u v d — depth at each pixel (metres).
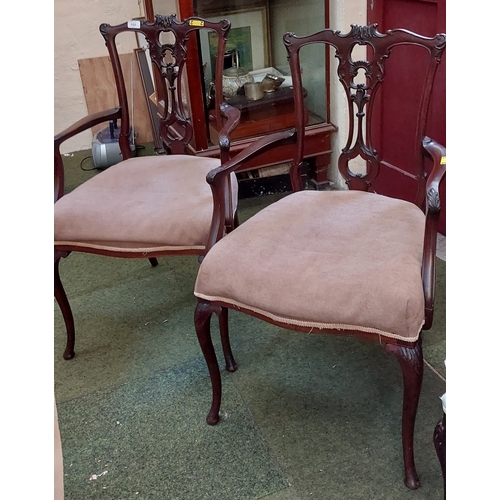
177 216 1.31
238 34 2.13
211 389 1.46
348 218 1.25
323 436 1.29
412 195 2.10
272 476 1.20
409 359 1.01
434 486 1.15
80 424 1.38
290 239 1.18
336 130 2.30
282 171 2.40
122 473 1.24
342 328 1.04
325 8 2.10
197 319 1.21
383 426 1.30
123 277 1.99
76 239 1.38
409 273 1.02
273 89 2.25
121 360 1.59
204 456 1.26
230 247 1.18
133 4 2.94
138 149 3.03
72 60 2.95
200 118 2.14
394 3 1.92
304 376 1.48
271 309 1.08
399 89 2.01
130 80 3.04
